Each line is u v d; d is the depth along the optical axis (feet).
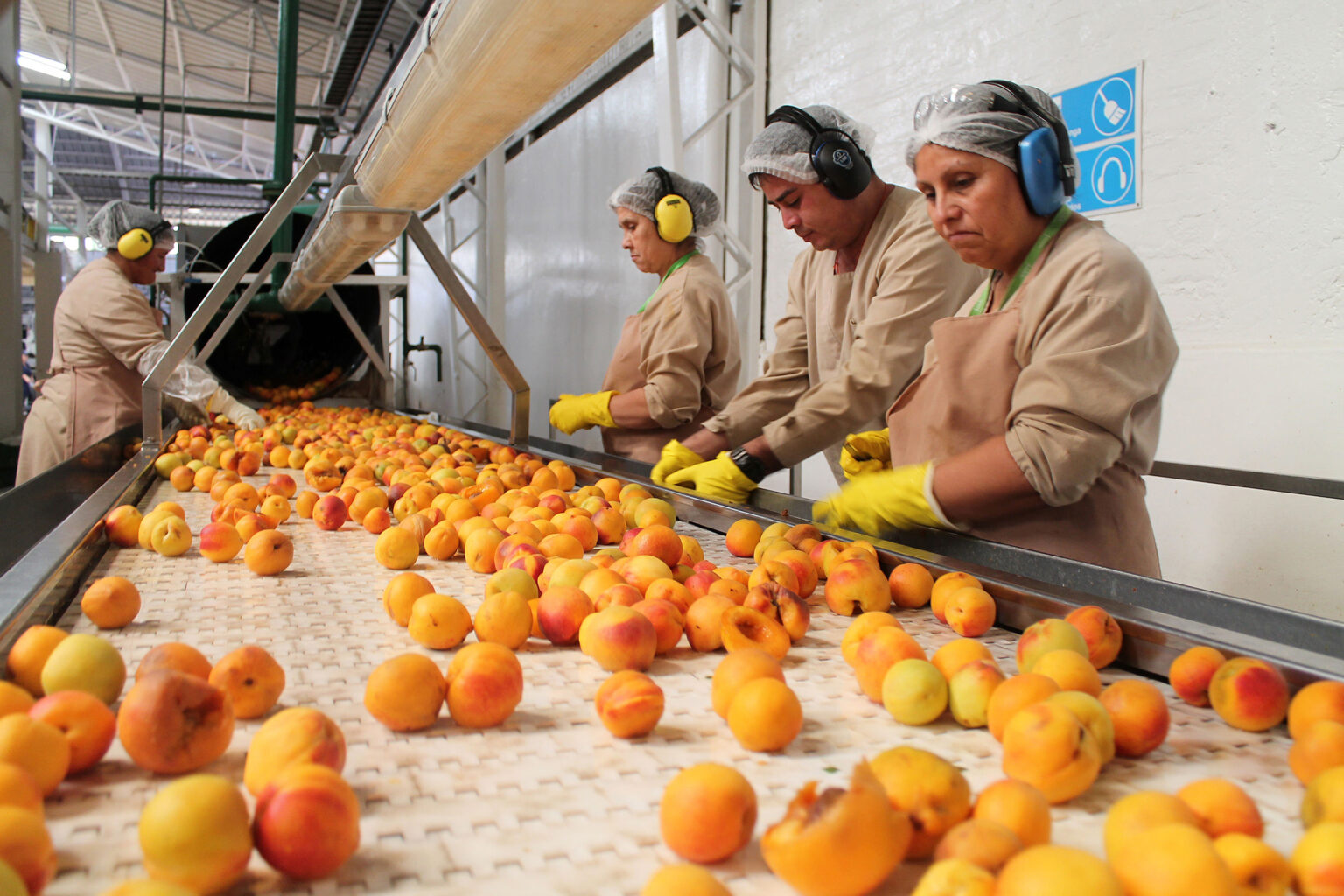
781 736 2.24
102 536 4.47
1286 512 7.80
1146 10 8.66
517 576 3.55
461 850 1.78
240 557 4.44
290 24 17.07
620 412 8.90
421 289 38.32
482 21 3.63
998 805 1.75
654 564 3.69
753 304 15.07
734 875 1.75
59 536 3.87
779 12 14.35
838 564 3.62
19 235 21.98
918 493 4.55
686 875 1.55
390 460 7.38
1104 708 2.20
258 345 17.57
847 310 6.91
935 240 6.08
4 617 2.73
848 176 6.13
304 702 2.58
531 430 26.99
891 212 6.42
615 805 1.98
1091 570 3.44
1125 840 1.67
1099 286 4.33
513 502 5.75
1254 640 2.70
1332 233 7.35
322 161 8.02
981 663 2.48
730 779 1.77
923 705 2.42
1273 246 7.76
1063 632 2.72
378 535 5.17
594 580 3.48
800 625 3.13
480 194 25.08
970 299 5.57
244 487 5.61
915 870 1.78
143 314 11.12
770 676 2.46
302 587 3.88
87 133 45.34
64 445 11.25
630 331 9.56
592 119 21.88
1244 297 8.00
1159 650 2.81
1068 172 4.63
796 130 6.18
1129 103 8.86
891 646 2.60
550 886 1.65
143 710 2.04
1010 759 2.03
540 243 26.11
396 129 5.34
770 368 7.80
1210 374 8.30
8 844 1.50
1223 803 1.81
